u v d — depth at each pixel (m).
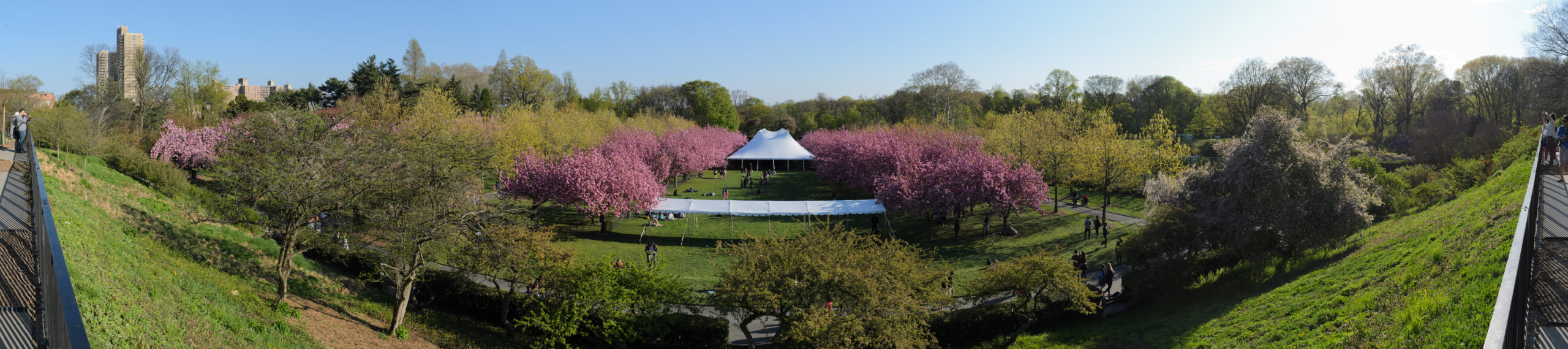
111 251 14.91
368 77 67.31
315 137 17.84
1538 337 6.12
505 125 52.84
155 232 20.05
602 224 37.94
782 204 40.56
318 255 25.02
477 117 55.41
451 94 69.25
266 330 14.17
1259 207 22.75
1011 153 49.91
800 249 18.31
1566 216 10.12
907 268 18.84
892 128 86.81
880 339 16.64
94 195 21.23
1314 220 22.34
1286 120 23.33
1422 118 63.59
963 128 85.50
